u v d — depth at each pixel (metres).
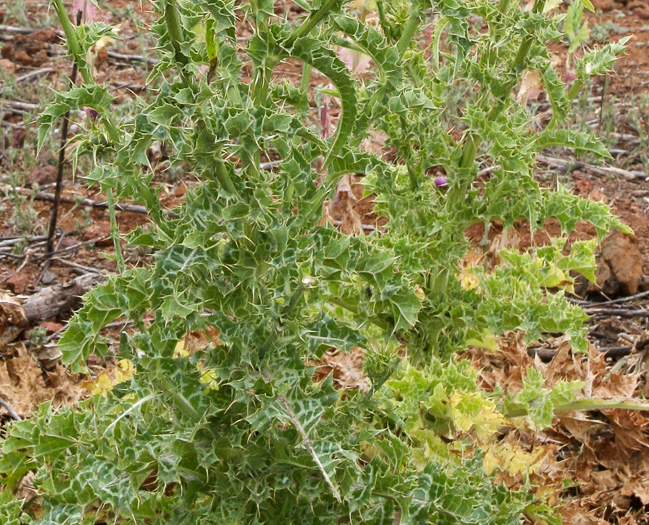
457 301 2.92
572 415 3.27
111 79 5.77
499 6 2.67
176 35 1.68
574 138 2.82
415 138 2.78
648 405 2.93
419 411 2.70
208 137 1.73
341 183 4.14
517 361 3.52
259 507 2.19
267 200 1.88
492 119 2.76
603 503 3.19
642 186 5.31
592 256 3.07
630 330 4.22
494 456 2.81
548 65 2.75
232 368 1.99
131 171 1.96
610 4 7.35
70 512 2.03
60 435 2.15
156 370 1.98
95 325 1.97
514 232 4.07
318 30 2.01
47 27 6.38
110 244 4.62
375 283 2.09
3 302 3.78
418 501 2.25
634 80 6.36
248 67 5.50
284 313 2.02
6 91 5.55
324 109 3.83
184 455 2.09
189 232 1.83
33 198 4.75
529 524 2.88
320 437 2.07
